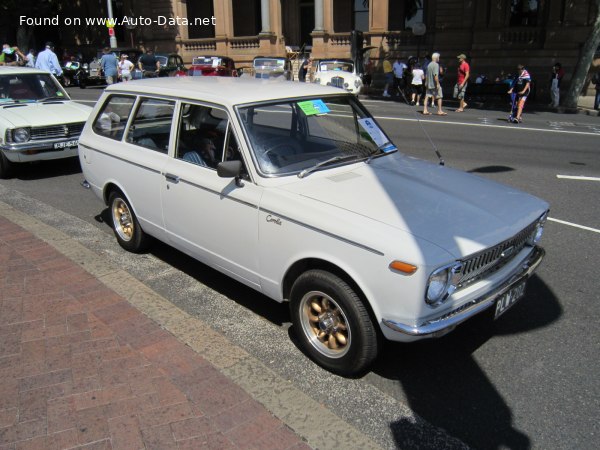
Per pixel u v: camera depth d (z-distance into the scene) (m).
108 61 23.62
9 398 3.17
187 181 4.34
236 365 3.56
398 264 3.04
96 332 3.90
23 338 3.80
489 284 3.44
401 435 3.05
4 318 4.07
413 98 22.22
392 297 3.10
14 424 2.96
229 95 4.23
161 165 4.64
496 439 3.03
